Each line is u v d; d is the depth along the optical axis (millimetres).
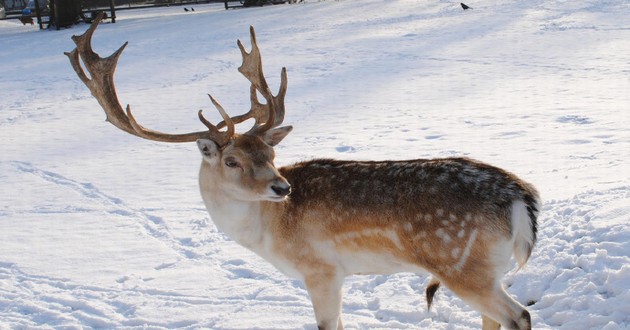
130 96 21188
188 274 7988
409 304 6758
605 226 6809
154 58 29219
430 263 5363
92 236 9438
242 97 19938
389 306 6770
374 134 14047
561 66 20953
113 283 7871
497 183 5230
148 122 17297
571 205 7707
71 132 16891
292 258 5859
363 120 15539
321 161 6000
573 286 6191
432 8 39656
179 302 7305
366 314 6734
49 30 43812
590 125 13219
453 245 5238
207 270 8070
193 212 10172
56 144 15648
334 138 13938
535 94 17047
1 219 10406
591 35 26688
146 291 7609
